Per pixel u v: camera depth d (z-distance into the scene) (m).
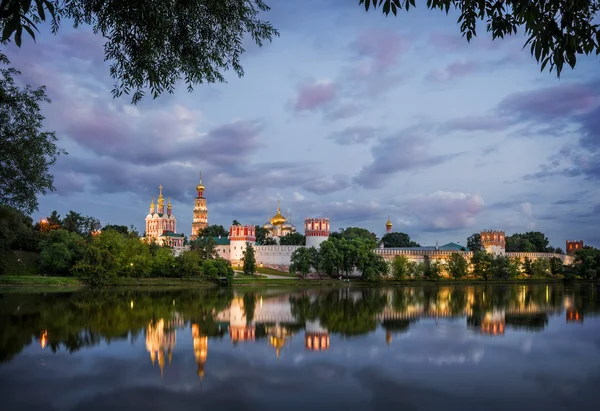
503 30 17.53
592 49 15.33
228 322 57.09
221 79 26.91
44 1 14.78
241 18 25.67
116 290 120.44
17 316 60.53
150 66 23.94
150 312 67.19
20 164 40.41
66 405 24.97
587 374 31.52
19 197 41.56
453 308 76.81
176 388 28.02
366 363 34.41
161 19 22.50
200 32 25.34
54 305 74.94
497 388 28.34
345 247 176.12
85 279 136.00
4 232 116.81
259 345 41.22
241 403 25.47
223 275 157.38
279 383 29.14
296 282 166.75
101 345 40.50
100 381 29.28
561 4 15.14
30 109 39.94
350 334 47.78
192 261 155.75
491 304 85.00
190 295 106.31
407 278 193.88
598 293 120.56
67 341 42.38
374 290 135.38
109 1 22.03
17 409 24.42
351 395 26.89
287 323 56.78
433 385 28.84
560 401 26.11
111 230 152.62
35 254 161.38
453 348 40.09
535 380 30.02
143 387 28.17
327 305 83.00
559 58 15.22
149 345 40.75
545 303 87.06
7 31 14.05
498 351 38.88
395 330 50.81
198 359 35.31
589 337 45.94
